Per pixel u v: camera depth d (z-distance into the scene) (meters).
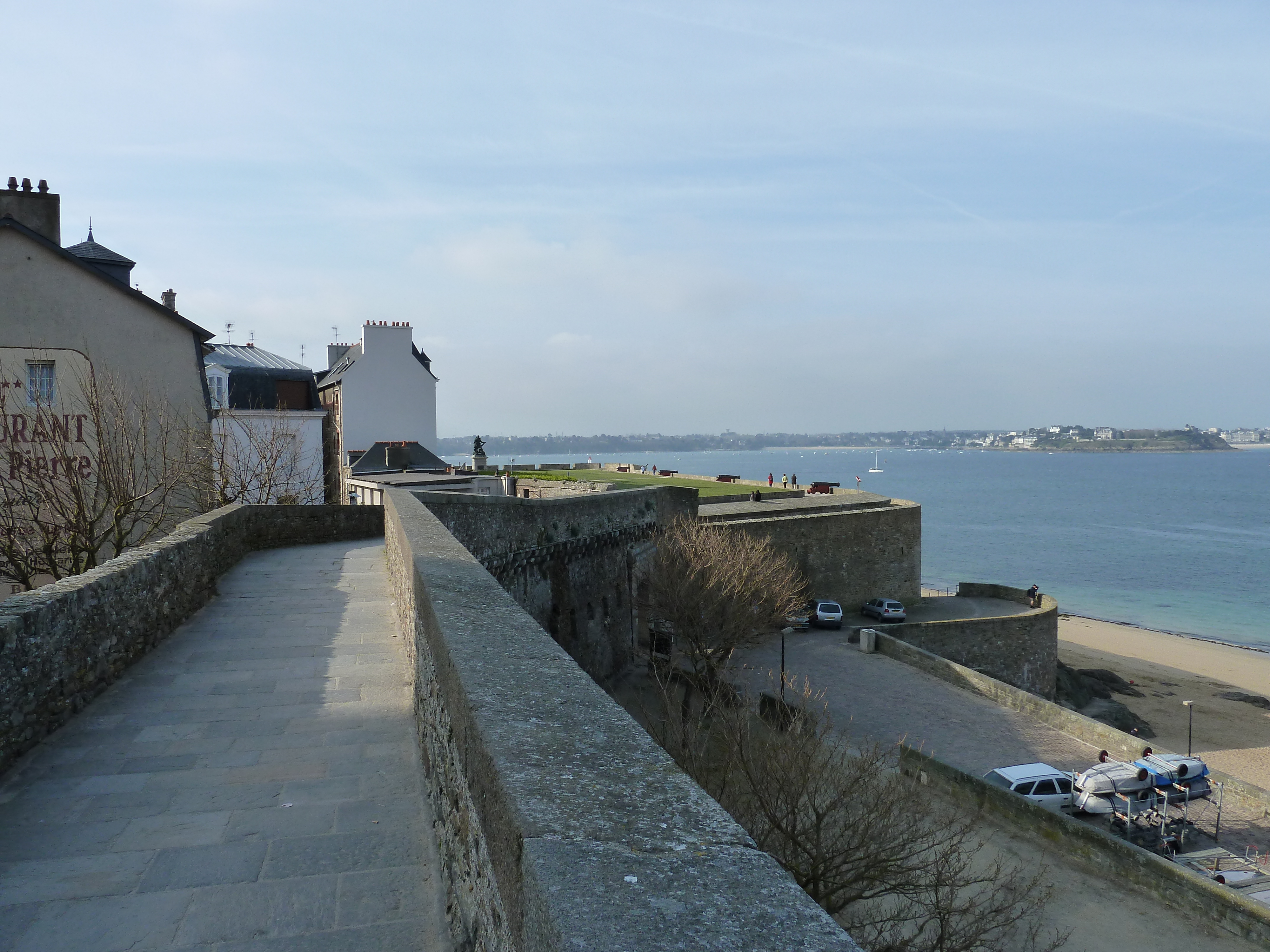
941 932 12.91
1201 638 66.38
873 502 48.91
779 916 1.71
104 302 25.66
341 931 4.51
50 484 21.42
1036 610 40.34
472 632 4.53
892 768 20.73
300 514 22.64
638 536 32.41
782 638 27.36
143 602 10.58
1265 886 18.22
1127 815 20.70
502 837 2.42
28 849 5.48
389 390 57.62
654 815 2.25
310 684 9.35
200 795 6.35
